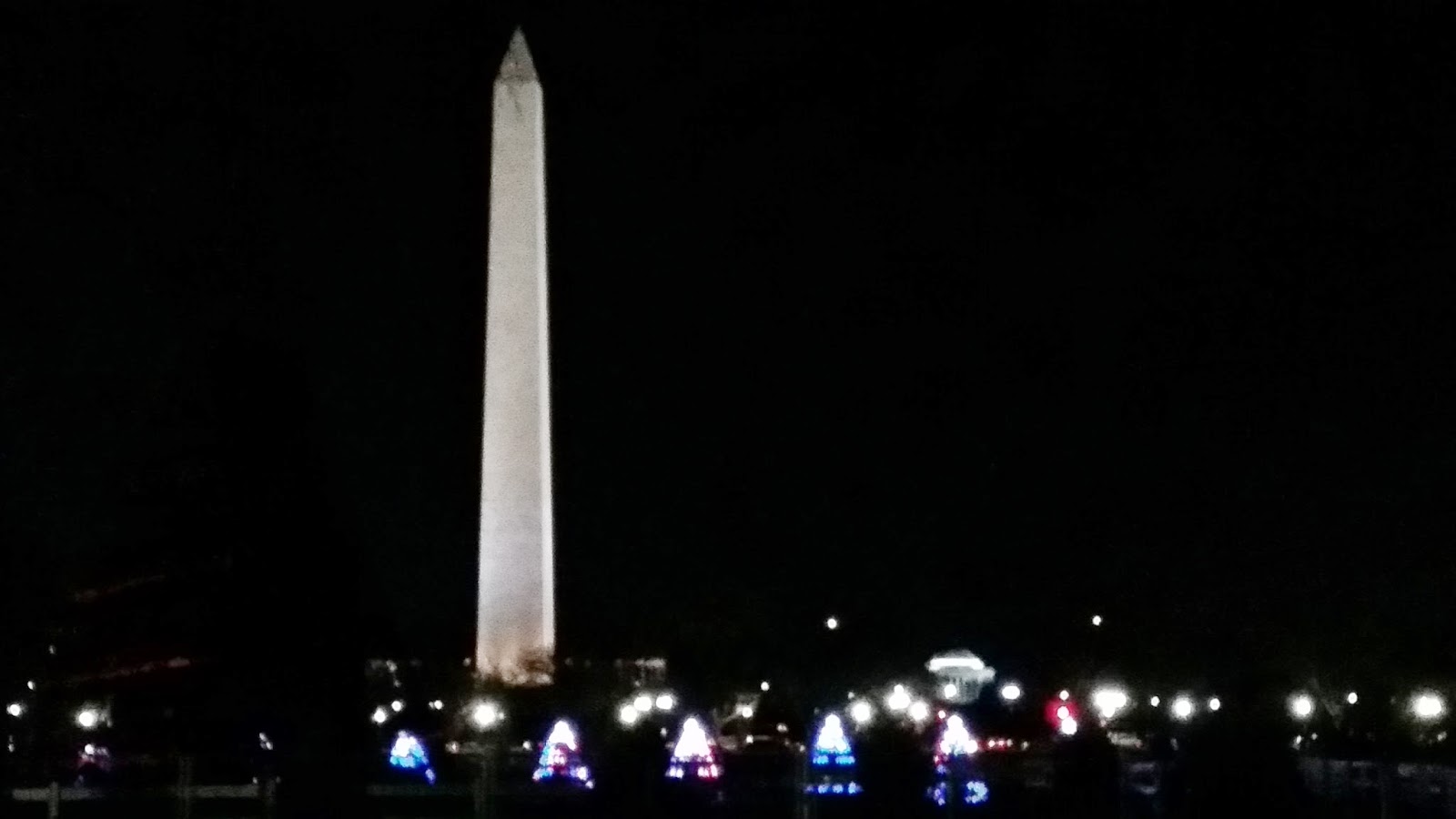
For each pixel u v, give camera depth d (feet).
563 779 154.61
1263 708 118.93
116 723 134.31
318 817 124.16
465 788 145.07
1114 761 130.31
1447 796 117.70
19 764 149.79
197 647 126.11
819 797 136.77
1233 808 111.24
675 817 135.23
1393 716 204.95
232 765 131.23
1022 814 130.41
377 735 160.76
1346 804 121.19
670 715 241.96
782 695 286.46
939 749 161.68
